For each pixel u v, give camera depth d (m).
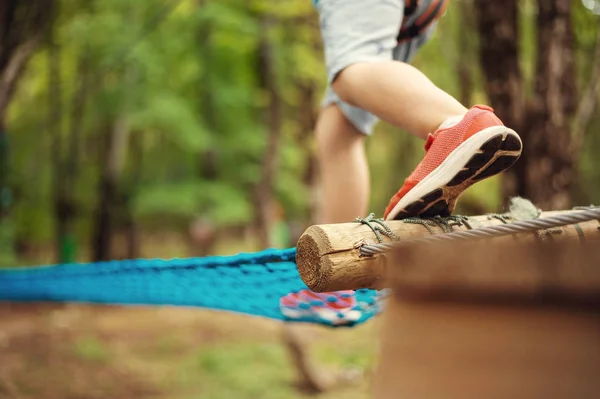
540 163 4.43
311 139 11.85
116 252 16.36
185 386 7.40
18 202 14.01
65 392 6.72
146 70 11.56
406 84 1.65
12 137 14.77
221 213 11.13
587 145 9.01
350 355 8.45
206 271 2.14
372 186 18.91
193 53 11.47
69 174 13.61
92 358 8.22
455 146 1.47
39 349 8.57
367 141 15.49
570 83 4.51
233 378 7.75
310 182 12.13
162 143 15.29
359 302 2.10
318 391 7.57
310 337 9.77
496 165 1.47
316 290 1.35
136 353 8.78
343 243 1.32
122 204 14.62
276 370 8.30
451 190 1.49
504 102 4.45
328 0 1.91
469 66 7.20
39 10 6.12
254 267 1.88
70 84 14.05
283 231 14.19
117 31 11.54
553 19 4.50
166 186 11.68
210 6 10.53
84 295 3.97
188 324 10.97
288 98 13.05
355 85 1.76
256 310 2.43
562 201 4.41
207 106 11.95
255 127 12.34
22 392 6.65
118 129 14.23
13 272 4.51
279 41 11.09
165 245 25.50
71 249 13.48
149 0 11.39
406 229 1.43
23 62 6.14
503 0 4.44
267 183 11.48
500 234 1.02
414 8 2.05
